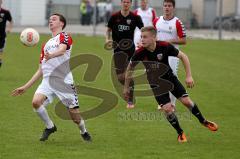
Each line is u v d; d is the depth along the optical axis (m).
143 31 25.25
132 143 25.66
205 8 135.75
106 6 123.50
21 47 74.06
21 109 33.31
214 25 127.38
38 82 44.09
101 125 29.69
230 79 49.41
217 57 68.31
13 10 115.94
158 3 110.31
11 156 22.80
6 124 29.09
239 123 30.92
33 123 29.47
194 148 24.86
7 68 52.78
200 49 78.00
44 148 24.22
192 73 53.00
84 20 122.75
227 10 136.50
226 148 25.02
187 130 28.80
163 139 26.58
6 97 37.22
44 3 118.19
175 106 35.12
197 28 130.38
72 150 23.98
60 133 27.33
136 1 97.06
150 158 22.92
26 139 25.89
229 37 101.81
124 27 36.28
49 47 24.31
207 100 38.38
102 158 22.75
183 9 116.06
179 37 33.38
